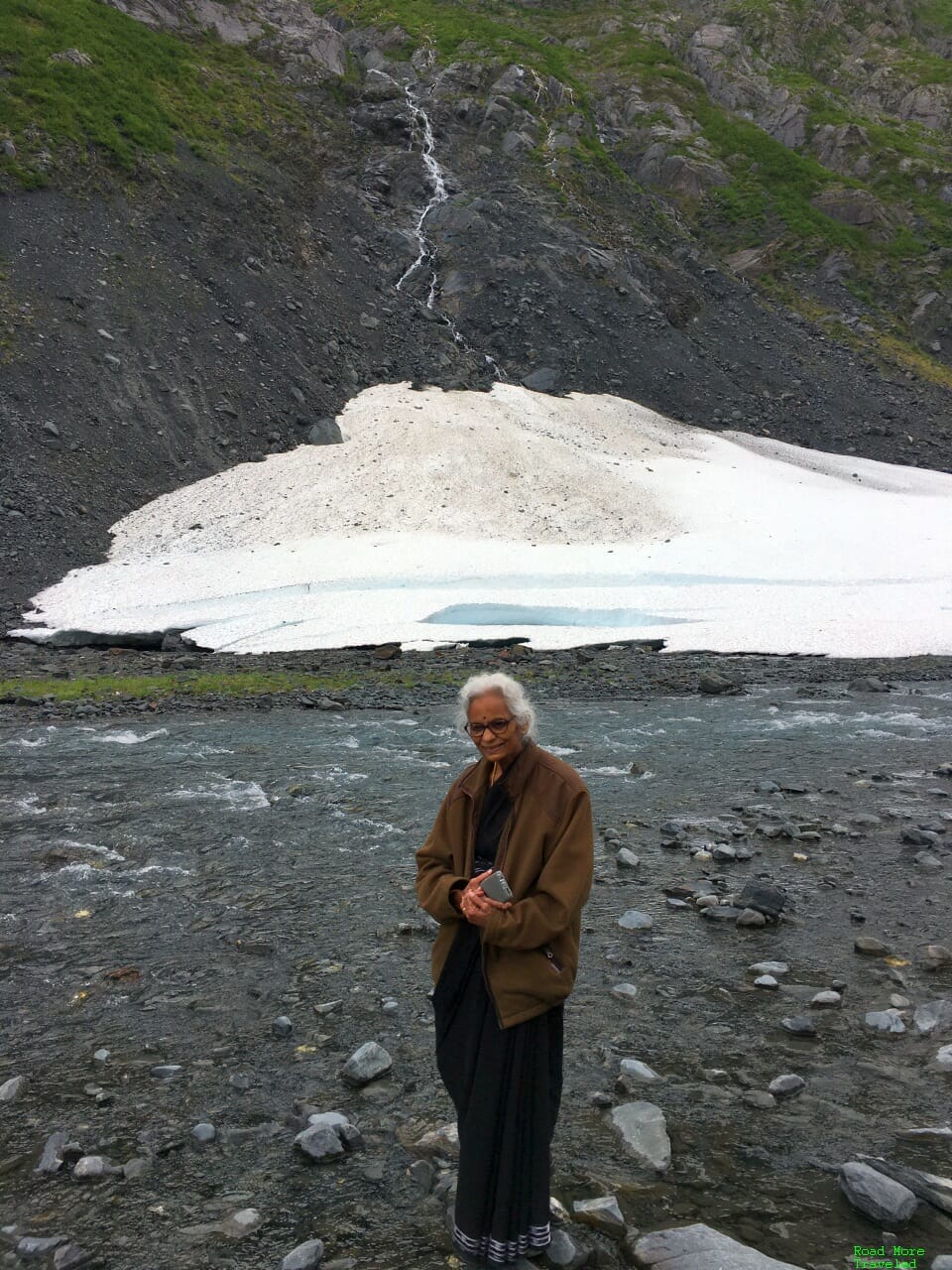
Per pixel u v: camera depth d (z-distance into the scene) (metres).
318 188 64.19
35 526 33.91
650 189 88.00
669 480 45.16
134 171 52.38
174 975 6.25
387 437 44.34
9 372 39.38
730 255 82.19
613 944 6.68
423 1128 4.41
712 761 12.79
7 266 43.78
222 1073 4.98
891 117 110.81
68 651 24.64
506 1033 3.48
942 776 11.82
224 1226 3.73
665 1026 5.44
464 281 61.22
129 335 44.12
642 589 30.36
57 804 10.66
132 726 15.64
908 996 5.80
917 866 8.35
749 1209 3.79
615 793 11.07
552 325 59.44
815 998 5.69
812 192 89.00
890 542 37.00
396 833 9.41
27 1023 5.60
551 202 69.44
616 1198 3.86
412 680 20.38
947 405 64.44
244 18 75.81
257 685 19.80
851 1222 3.71
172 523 36.53
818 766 12.44
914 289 79.56
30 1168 4.15
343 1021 5.55
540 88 81.56
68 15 62.09
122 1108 4.64
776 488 45.47
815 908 7.36
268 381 46.50
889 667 22.08
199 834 9.45
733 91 105.12
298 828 9.62
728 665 22.48
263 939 6.84
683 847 8.92
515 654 23.56
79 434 39.12
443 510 38.47
